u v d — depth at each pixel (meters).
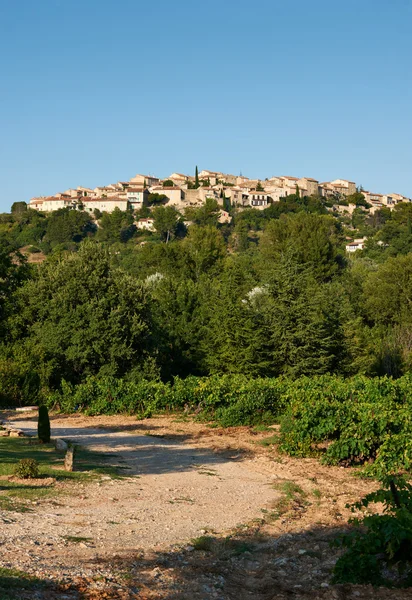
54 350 40.34
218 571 8.69
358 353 46.41
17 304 42.91
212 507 12.88
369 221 199.50
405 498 8.91
